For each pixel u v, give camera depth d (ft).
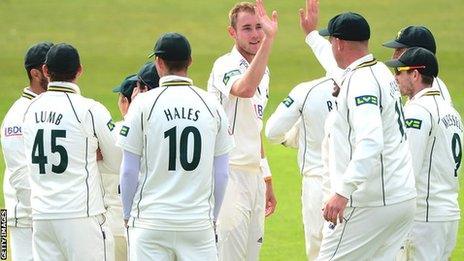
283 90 290.76
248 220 115.75
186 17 385.91
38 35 361.71
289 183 194.18
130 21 380.17
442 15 382.83
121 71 318.24
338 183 99.60
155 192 96.22
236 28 115.14
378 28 364.79
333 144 100.68
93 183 102.06
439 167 107.14
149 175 96.27
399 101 101.04
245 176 114.93
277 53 337.11
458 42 348.38
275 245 154.10
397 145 100.32
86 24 376.07
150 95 96.48
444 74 308.60
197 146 95.91
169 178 96.02
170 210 95.61
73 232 100.99
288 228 163.63
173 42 96.43
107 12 392.06
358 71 99.71
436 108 106.73
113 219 111.45
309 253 120.16
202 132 96.17
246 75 109.81
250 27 114.42
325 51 115.55
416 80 108.06
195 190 96.27
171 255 96.94
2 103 274.77
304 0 404.57
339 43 101.24
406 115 106.22
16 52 338.75
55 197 100.94
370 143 96.32
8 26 371.76
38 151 101.19
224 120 98.07
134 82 111.55
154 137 95.66
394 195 99.81
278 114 118.11
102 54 338.95
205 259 97.35
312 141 117.39
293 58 331.16
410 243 108.47
